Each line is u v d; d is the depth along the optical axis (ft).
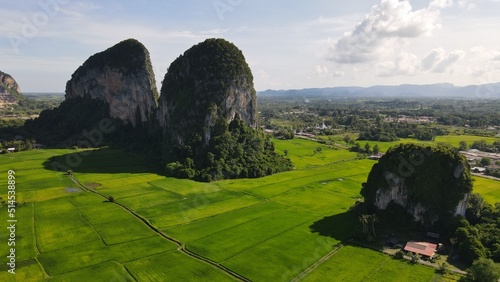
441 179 299.38
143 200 369.91
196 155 504.43
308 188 426.10
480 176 463.01
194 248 264.11
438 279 225.35
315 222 318.65
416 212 300.20
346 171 512.22
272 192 408.87
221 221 319.06
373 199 325.62
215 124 527.40
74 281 216.13
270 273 231.30
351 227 307.37
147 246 266.57
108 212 334.03
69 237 278.26
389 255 258.37
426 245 267.39
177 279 222.07
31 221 309.01
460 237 266.36
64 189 401.08
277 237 285.84
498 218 288.30
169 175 469.16
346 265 242.78
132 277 223.10
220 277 225.76
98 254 251.39
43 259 241.76
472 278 224.33
